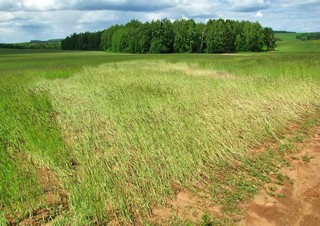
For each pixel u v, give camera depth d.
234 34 88.94
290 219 4.80
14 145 7.00
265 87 13.47
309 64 19.84
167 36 92.06
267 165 6.59
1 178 5.27
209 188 5.62
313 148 7.59
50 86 14.88
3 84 15.02
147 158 6.53
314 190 5.60
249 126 8.70
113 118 9.30
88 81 15.98
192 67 24.34
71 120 9.39
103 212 4.71
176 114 9.45
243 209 5.02
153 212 4.91
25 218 4.66
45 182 5.66
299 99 11.82
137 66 26.36
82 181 5.45
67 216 4.60
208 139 7.53
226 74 18.94
